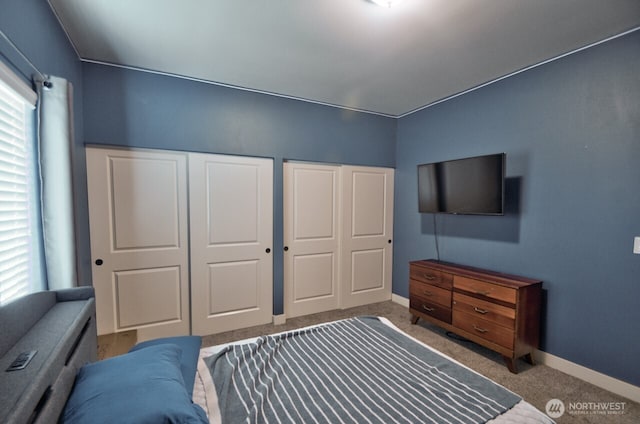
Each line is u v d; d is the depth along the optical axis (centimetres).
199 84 276
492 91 276
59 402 88
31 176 150
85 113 236
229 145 291
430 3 166
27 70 138
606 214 205
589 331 214
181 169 279
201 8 172
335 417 112
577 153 219
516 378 220
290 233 334
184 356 150
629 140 194
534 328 234
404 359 154
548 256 236
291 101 320
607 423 175
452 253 319
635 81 191
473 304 252
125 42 209
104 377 101
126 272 262
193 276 285
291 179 332
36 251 152
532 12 174
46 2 162
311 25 189
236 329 306
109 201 254
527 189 250
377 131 376
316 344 172
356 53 224
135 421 82
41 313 128
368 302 386
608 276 204
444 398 122
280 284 323
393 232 399
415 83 282
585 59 213
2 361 91
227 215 298
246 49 219
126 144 251
